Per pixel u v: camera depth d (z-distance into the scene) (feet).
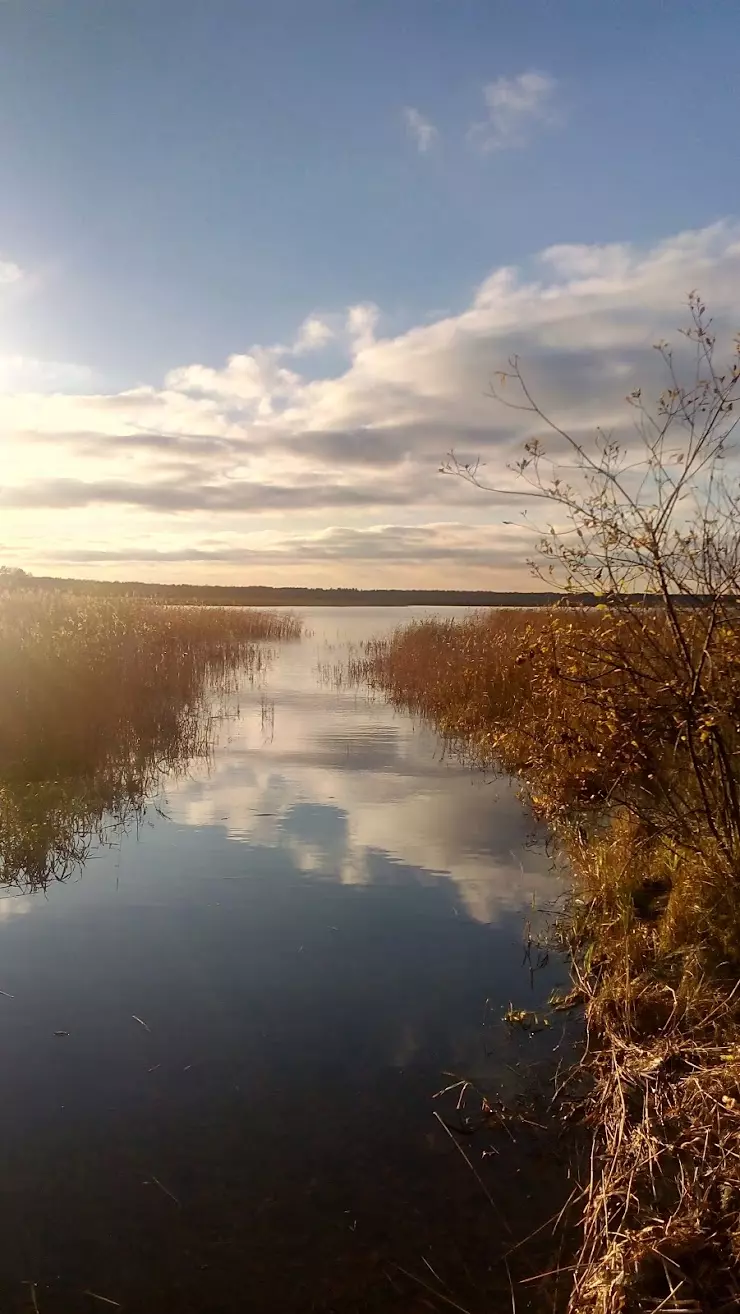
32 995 15.84
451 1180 11.26
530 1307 9.35
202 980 16.46
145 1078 13.37
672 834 18.75
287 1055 14.02
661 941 16.44
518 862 23.13
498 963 17.29
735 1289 8.75
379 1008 15.49
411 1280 9.70
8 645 38.40
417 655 61.52
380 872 22.31
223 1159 11.59
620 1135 11.32
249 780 32.68
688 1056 12.69
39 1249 10.10
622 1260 9.27
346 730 43.88
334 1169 11.43
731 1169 9.91
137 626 53.42
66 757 32.63
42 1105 12.67
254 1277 9.75
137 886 21.26
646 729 17.89
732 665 16.67
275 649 91.61
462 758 36.91
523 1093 13.10
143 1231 10.36
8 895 20.70
